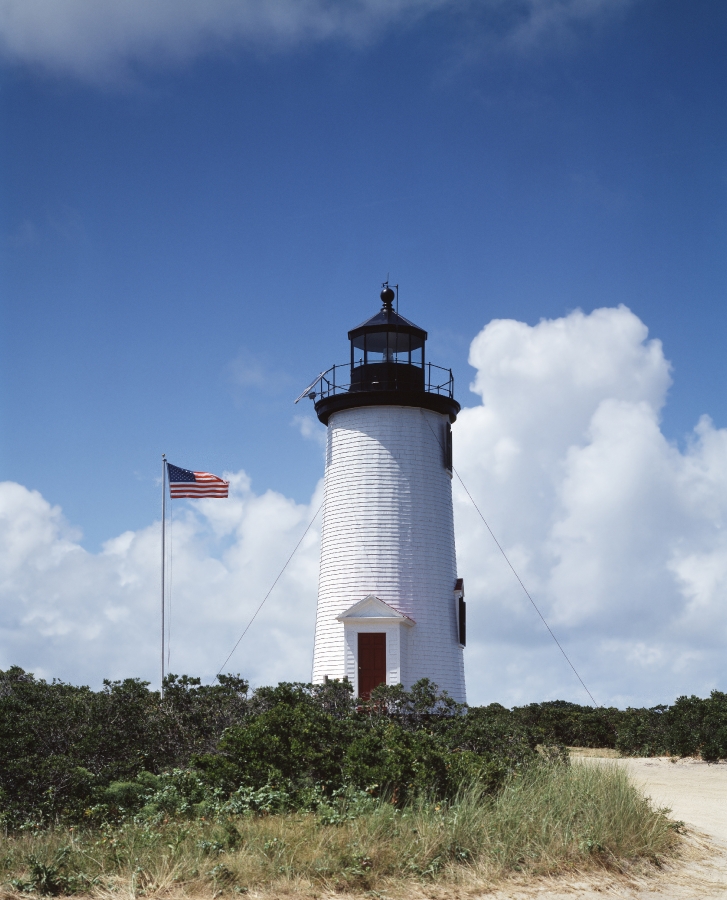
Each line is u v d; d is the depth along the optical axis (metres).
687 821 20.67
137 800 18.44
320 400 37.28
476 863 15.37
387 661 33.81
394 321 37.28
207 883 13.90
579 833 16.69
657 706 43.19
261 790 17.66
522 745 23.11
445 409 36.94
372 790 18.08
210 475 34.44
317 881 14.19
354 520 35.41
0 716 20.64
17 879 13.88
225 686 25.61
